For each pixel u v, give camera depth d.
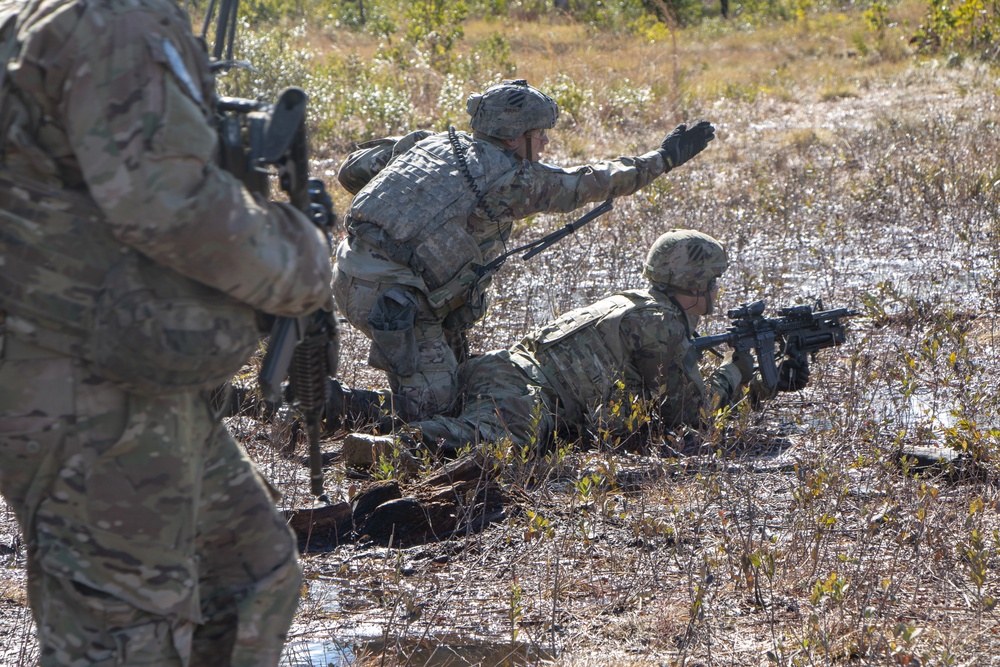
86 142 4.48
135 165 4.47
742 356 12.33
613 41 64.62
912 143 29.62
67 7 4.57
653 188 24.22
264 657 5.56
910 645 7.16
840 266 19.34
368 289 11.81
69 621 4.98
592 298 17.41
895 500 9.66
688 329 12.08
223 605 5.53
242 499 5.54
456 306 12.16
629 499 10.22
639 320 11.69
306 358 5.87
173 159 4.53
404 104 37.12
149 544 5.02
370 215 11.81
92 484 4.91
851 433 11.30
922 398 12.79
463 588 8.75
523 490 10.23
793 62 53.94
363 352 15.09
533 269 19.56
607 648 7.78
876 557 8.88
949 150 27.91
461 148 12.09
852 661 7.42
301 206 5.41
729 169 29.25
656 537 9.37
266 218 4.90
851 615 7.91
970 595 8.26
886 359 13.40
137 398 4.95
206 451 5.39
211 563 5.58
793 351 12.30
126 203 4.47
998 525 9.34
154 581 5.03
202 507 5.44
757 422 12.03
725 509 9.70
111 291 4.74
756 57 58.12
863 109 38.84
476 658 7.71
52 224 4.72
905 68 46.66
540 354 11.96
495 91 12.20
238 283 4.81
